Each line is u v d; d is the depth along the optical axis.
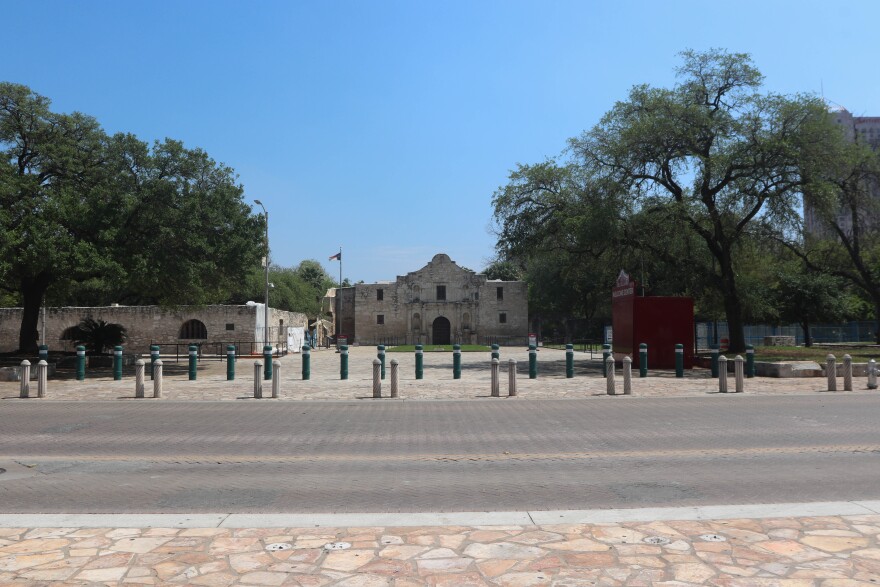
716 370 21.72
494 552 5.27
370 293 76.06
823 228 28.53
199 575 4.87
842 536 5.59
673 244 28.47
